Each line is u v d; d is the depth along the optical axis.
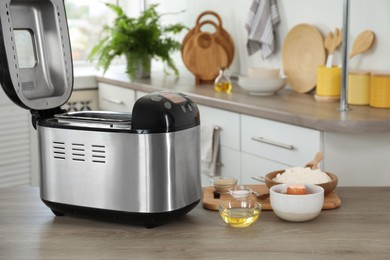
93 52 5.12
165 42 5.02
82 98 5.23
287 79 4.08
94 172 1.86
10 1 1.93
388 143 3.18
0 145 4.72
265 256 1.61
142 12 5.05
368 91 3.47
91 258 1.62
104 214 1.86
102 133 1.83
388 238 1.72
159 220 1.83
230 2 4.63
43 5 2.07
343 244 1.68
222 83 4.14
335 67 3.67
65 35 2.09
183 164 1.85
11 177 4.80
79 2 5.88
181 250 1.67
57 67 2.09
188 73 5.22
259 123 3.53
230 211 1.86
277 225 1.85
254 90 3.92
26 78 2.01
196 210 2.02
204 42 4.59
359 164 3.19
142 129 1.78
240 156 3.72
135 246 1.70
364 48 3.56
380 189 2.19
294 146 3.30
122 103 4.90
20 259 1.63
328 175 2.13
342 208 1.99
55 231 1.83
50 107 2.01
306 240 1.72
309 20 3.98
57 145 1.90
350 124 3.05
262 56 4.32
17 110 4.75
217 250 1.66
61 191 1.92
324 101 3.65
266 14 4.21
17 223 1.91
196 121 1.90
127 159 1.81
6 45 1.86
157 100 1.83
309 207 1.84
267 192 2.14
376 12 3.52
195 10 5.05
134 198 1.81
